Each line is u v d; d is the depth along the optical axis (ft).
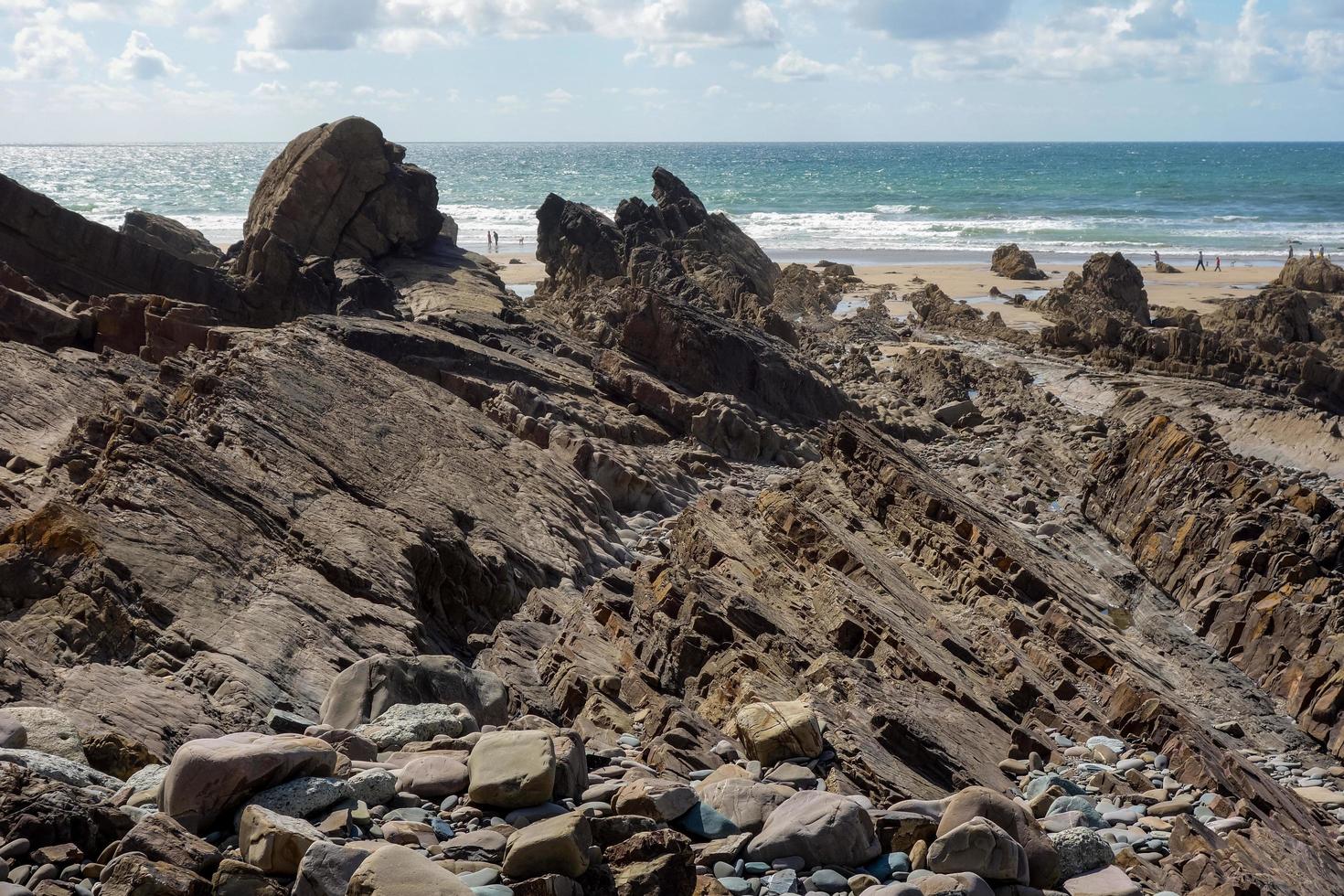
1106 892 26.94
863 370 153.48
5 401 69.46
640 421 107.76
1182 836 34.01
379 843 22.45
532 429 90.63
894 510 75.56
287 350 73.00
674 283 170.19
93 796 24.30
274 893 20.74
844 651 48.65
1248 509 75.66
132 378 81.46
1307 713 59.11
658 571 55.47
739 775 30.96
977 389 149.69
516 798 25.12
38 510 43.01
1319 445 126.72
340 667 42.47
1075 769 41.63
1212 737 49.67
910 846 26.89
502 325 131.75
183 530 46.34
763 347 123.75
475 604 57.26
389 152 187.83
